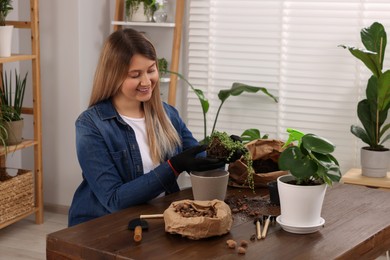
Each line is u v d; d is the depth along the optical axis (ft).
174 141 9.40
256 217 7.59
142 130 9.14
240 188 9.06
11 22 14.55
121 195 8.21
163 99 15.94
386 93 12.85
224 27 14.98
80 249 6.69
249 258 6.34
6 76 14.51
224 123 15.35
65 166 15.93
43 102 15.88
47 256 6.98
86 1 15.39
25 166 16.51
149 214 7.77
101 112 8.80
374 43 12.87
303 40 14.30
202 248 6.62
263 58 14.71
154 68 8.90
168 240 6.85
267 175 8.94
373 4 13.66
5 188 14.10
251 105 15.03
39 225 15.30
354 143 14.19
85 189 8.88
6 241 14.25
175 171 8.29
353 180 13.16
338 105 14.20
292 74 14.48
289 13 14.34
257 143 9.20
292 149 7.10
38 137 14.97
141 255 6.41
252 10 14.69
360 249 6.84
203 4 15.11
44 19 15.47
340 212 7.94
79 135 8.61
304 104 14.47
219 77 15.21
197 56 15.34
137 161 8.95
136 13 15.26
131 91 8.72
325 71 14.20
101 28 15.98
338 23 13.97
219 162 8.17
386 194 8.85
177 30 15.19
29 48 15.97
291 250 6.59
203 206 7.29
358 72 13.93
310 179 7.29
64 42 15.39
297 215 7.11
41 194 15.28
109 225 7.34
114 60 8.64
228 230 7.07
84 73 15.56
